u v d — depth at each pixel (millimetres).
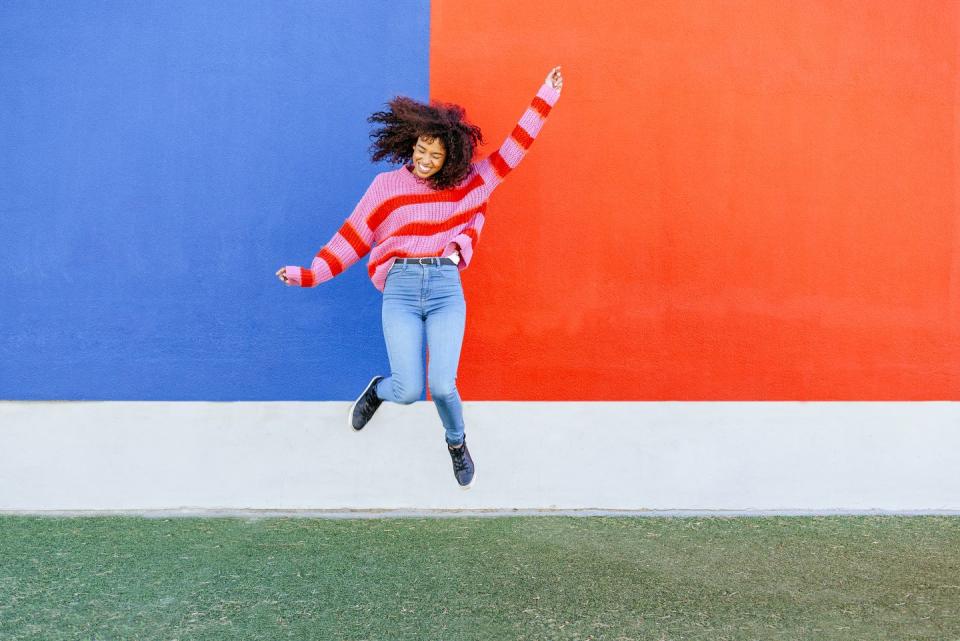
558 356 3529
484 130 3504
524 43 3512
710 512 3510
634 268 3541
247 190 3479
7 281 3443
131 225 3457
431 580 2711
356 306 3510
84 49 3443
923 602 2572
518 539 3121
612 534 3195
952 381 3596
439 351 2859
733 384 3566
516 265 3520
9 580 2676
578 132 3529
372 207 2908
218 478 3477
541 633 2344
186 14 3459
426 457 3508
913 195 3578
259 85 3477
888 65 3596
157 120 3457
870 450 3586
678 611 2494
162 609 2471
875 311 3602
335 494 3492
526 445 3521
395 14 3490
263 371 3494
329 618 2424
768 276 3570
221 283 3479
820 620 2441
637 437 3543
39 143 3441
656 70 3543
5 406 3443
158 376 3475
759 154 3568
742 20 3561
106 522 3293
